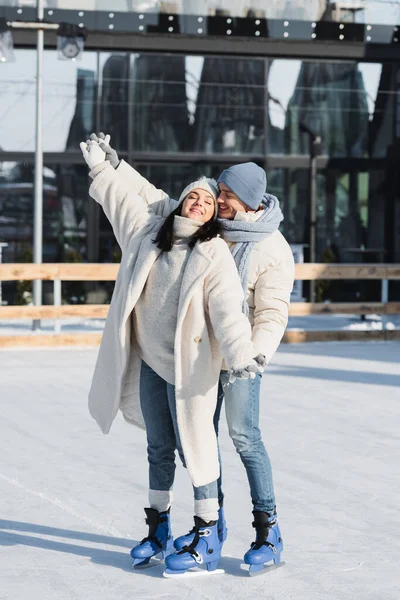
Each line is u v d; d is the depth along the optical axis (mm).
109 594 4867
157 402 5324
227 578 5156
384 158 21297
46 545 5695
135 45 20062
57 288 16391
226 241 5316
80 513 6379
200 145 20750
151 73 20484
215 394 5195
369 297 21266
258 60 20812
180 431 5137
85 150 5590
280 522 6242
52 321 19766
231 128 20844
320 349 16375
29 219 20141
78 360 14695
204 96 20734
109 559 5461
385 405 10789
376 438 8969
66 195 20234
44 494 6859
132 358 5406
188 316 5117
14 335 16172
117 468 7691
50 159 20125
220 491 5473
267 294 5273
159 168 20672
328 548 5703
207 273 5047
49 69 20078
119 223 5438
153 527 5355
